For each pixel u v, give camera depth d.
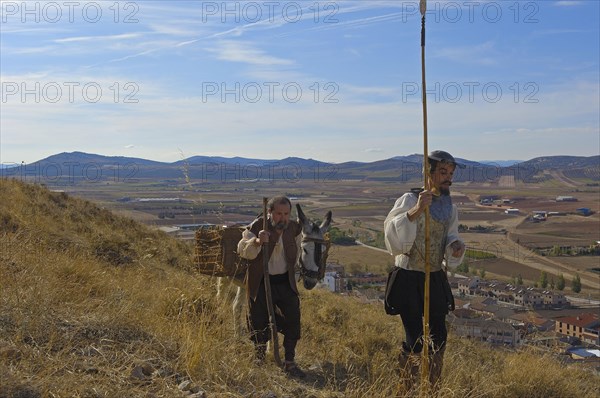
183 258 15.79
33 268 7.52
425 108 5.58
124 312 6.13
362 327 9.55
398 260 5.84
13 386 4.15
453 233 5.81
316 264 6.98
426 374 5.46
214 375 5.20
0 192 16.19
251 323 6.31
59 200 18.17
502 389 6.81
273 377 5.74
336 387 5.85
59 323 5.60
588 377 8.42
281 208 6.20
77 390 4.29
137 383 4.72
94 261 10.94
